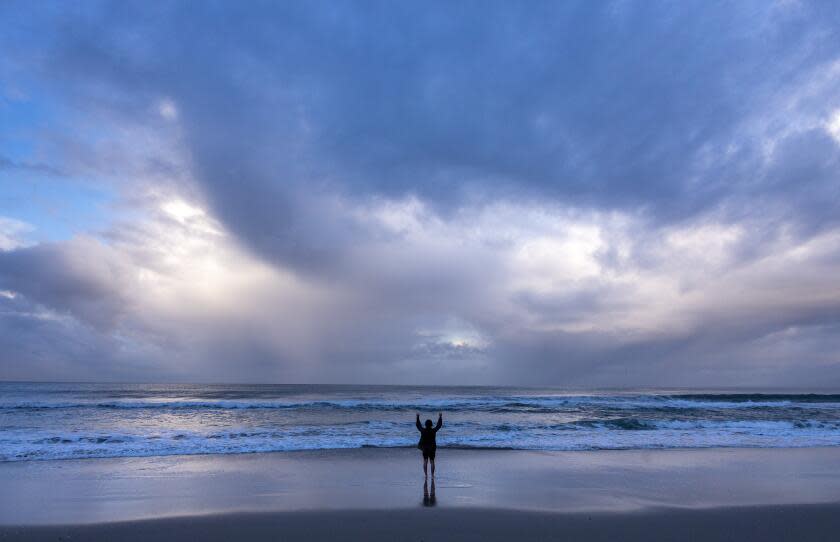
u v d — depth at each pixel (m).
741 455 14.94
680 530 7.66
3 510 8.62
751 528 7.79
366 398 44.88
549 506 8.94
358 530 7.54
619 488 10.44
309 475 11.64
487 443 16.92
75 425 21.50
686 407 34.09
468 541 7.13
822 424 22.91
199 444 16.09
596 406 34.69
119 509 8.70
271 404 32.62
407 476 11.58
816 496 9.90
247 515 8.27
